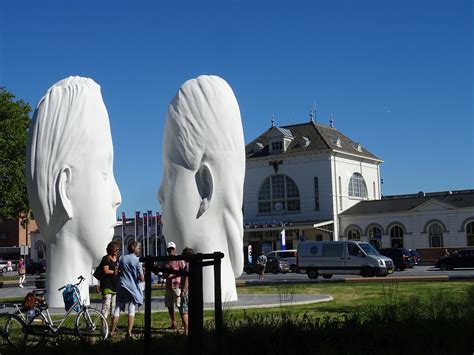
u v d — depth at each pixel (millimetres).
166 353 8727
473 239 56469
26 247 47625
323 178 64250
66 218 18203
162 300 19984
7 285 41188
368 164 70562
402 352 8188
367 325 9141
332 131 70250
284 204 66188
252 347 8578
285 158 66125
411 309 10414
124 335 12531
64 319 12664
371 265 35156
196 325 8328
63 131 18406
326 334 8742
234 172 18391
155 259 8703
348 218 63344
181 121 18281
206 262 8477
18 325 12258
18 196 44594
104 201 18609
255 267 46531
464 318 9578
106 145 18906
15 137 44469
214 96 18312
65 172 18250
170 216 18375
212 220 18141
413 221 59500
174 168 18344
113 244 13258
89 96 18844
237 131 18578
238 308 16312
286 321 9477
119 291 12414
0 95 45875
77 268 18328
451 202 58438
